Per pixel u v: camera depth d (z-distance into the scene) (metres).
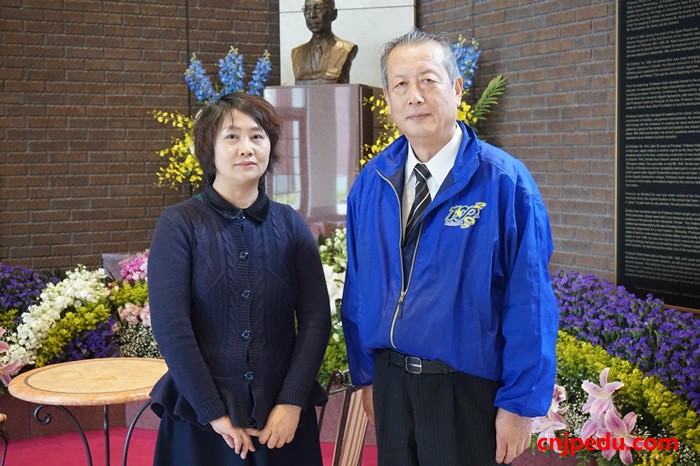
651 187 4.87
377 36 6.70
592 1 5.27
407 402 2.19
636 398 3.10
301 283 2.36
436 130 2.14
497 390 2.14
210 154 2.29
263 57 6.62
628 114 4.98
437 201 2.13
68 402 2.64
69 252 6.43
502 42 5.98
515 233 2.08
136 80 6.56
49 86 6.30
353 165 5.91
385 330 2.18
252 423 2.18
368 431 4.10
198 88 6.40
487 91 5.96
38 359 4.18
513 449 2.12
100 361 3.19
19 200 6.26
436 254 2.13
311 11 6.00
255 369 2.20
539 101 5.70
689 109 4.61
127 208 6.59
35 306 4.24
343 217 5.95
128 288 4.54
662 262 4.82
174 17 6.65
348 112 5.91
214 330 2.20
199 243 2.21
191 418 2.16
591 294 3.81
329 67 6.03
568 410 3.24
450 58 2.18
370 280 2.25
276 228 2.33
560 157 5.57
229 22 6.83
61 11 6.31
